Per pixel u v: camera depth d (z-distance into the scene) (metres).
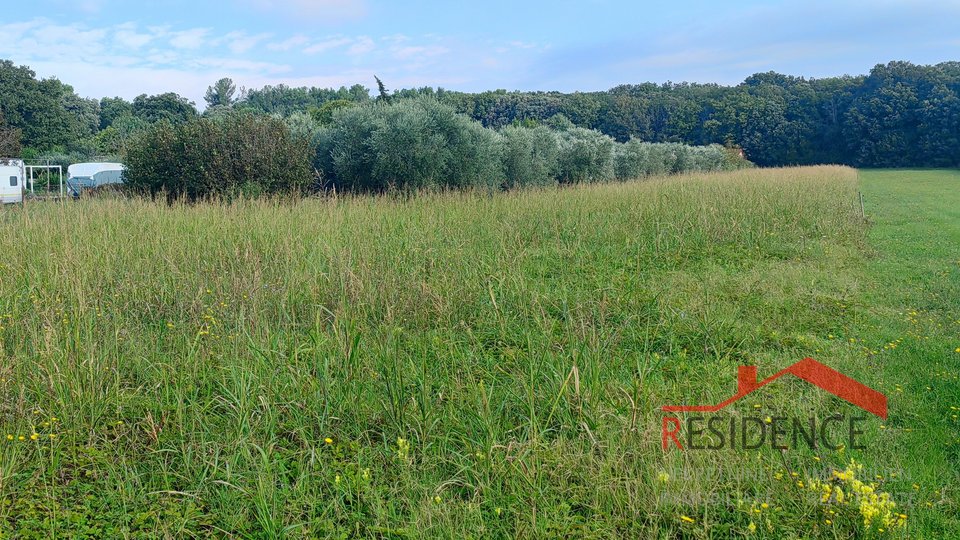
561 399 5.09
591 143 30.19
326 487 4.28
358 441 4.74
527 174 24.31
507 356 6.38
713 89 88.75
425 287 7.70
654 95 90.56
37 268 8.26
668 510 3.92
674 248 11.66
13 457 4.33
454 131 20.70
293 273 8.00
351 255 8.81
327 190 20.09
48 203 12.65
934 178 47.56
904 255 11.99
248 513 4.05
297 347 5.97
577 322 7.14
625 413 5.02
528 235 11.97
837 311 8.02
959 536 3.71
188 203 16.12
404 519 3.97
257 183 16.83
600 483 4.14
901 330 7.29
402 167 19.11
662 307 7.72
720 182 21.69
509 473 4.27
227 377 5.59
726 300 8.42
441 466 4.49
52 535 3.73
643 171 35.97
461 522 3.90
